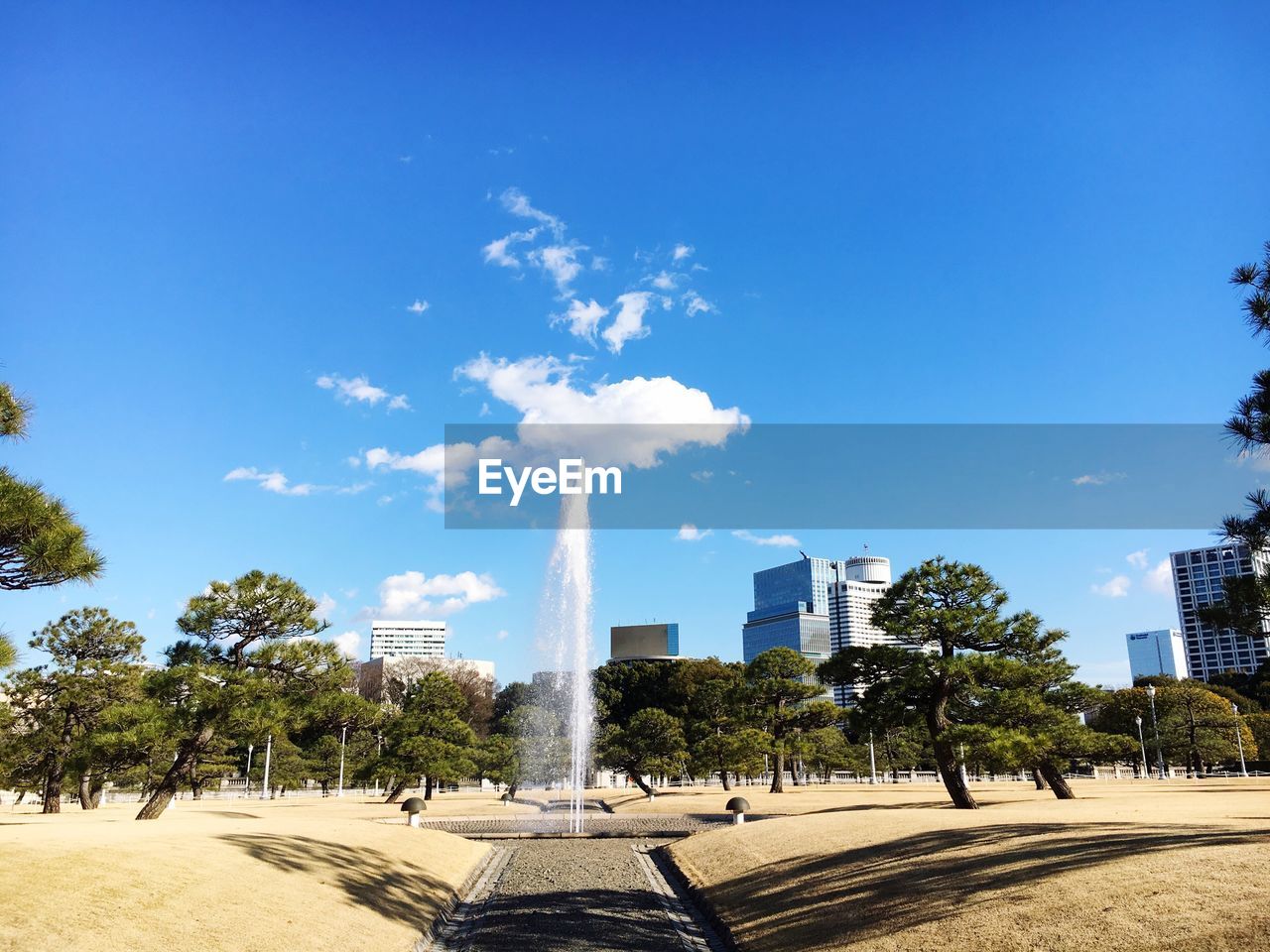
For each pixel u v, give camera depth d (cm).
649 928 2373
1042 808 3716
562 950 2094
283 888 2120
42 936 1421
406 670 13662
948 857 2262
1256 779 7969
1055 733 4222
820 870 2544
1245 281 1794
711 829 4712
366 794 9600
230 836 2569
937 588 4441
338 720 4794
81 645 5528
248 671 4009
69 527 1752
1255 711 12775
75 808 6638
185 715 3881
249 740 4016
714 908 2556
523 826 5281
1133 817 2767
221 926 1725
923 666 4222
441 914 2548
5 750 5291
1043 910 1623
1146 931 1406
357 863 2652
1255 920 1323
